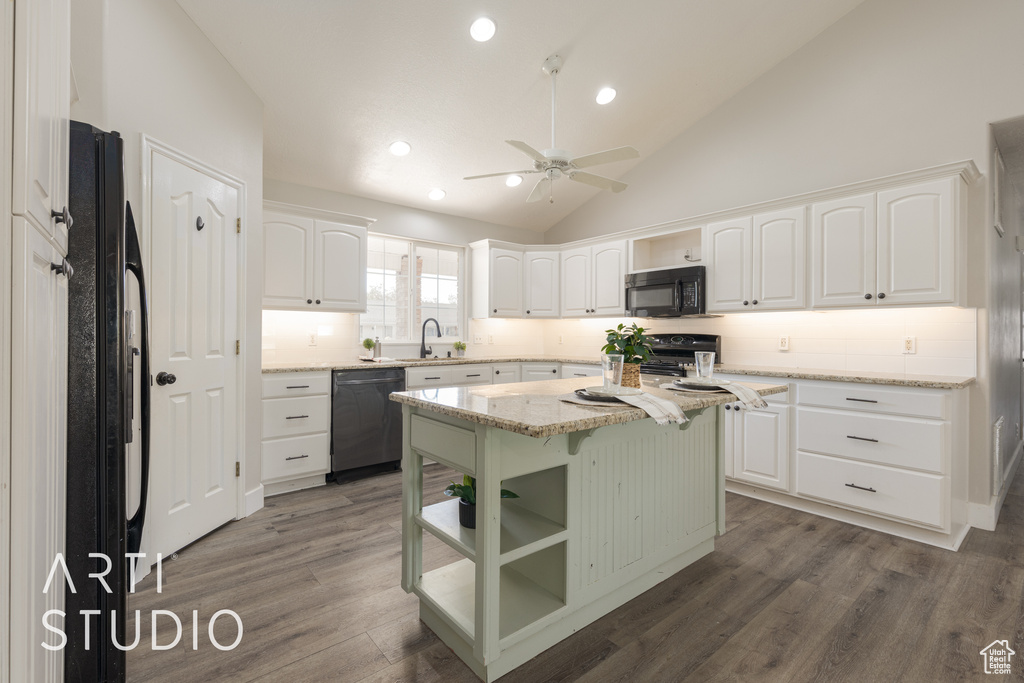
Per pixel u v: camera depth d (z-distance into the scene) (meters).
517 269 4.96
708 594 1.99
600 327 4.90
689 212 4.13
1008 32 2.64
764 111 3.65
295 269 3.53
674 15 3.02
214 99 2.61
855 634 1.73
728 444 3.28
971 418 2.74
